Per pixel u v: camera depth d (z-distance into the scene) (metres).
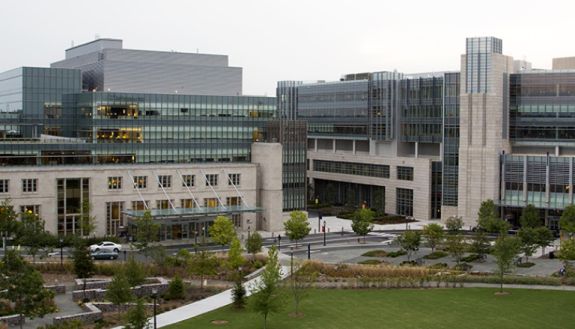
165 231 123.88
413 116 164.88
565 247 95.56
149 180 130.12
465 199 149.62
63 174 122.00
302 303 78.38
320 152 191.38
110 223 126.44
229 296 82.56
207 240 124.94
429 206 158.62
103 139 137.25
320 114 194.75
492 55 146.25
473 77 148.12
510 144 151.62
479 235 110.00
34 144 130.75
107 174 125.75
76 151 133.75
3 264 67.75
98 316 72.50
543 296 82.12
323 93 193.62
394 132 169.62
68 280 88.69
